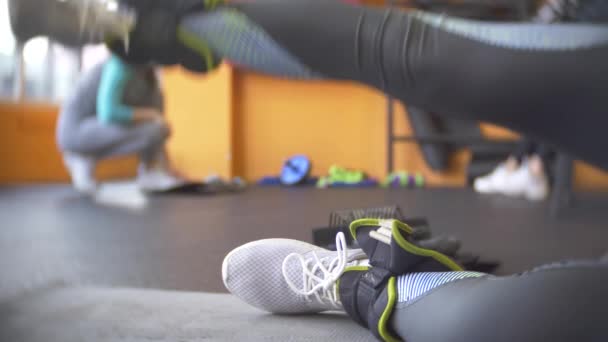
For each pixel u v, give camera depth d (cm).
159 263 109
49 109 398
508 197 283
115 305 78
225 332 68
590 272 43
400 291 58
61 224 178
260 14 52
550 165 301
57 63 402
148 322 71
